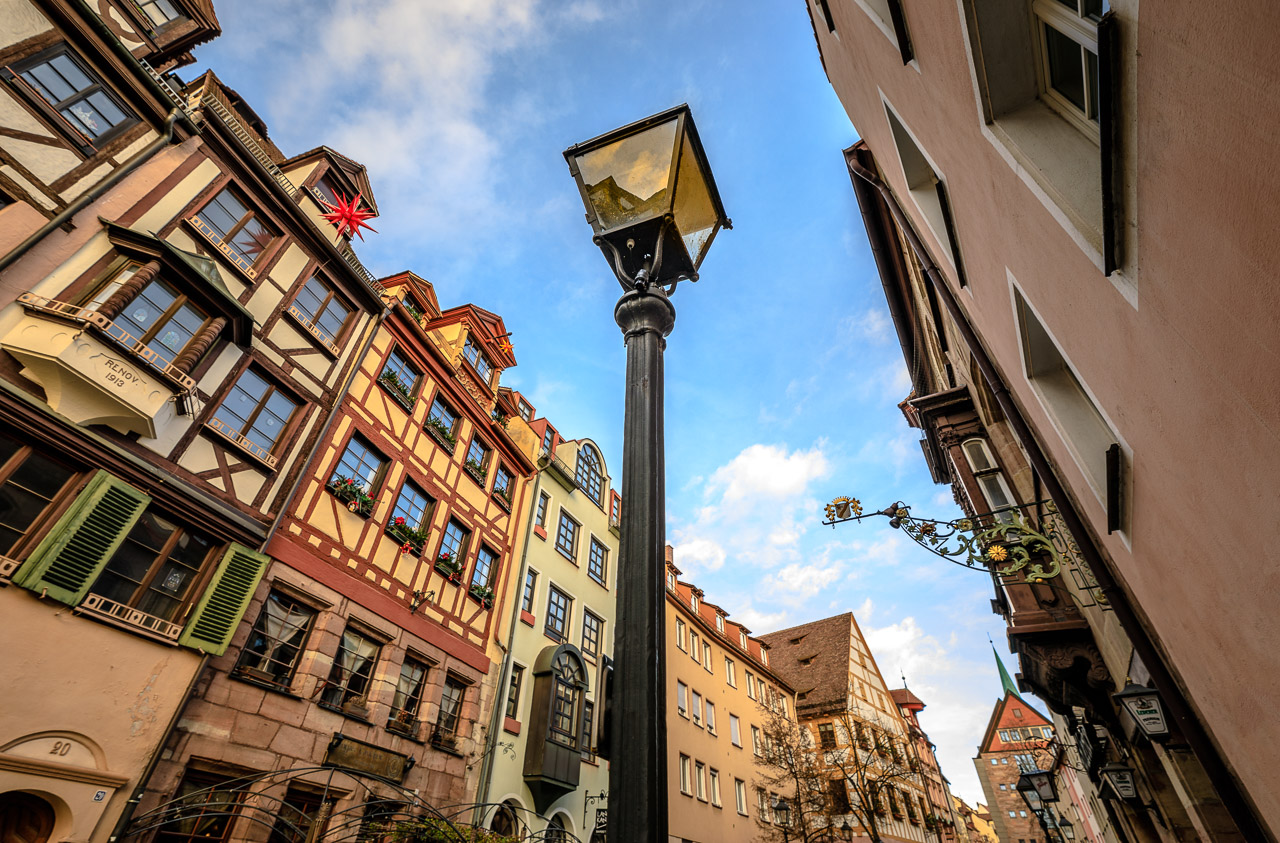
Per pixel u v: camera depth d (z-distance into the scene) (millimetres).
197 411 8203
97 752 6355
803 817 21453
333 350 11219
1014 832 53875
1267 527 2025
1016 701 62031
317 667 9164
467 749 11820
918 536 6570
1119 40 2172
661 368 2062
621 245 2377
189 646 7434
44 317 6785
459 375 15055
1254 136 1506
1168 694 4422
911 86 5094
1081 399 4551
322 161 12281
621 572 1588
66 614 6438
